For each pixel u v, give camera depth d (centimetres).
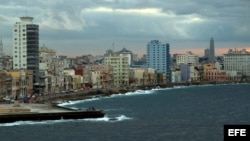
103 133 17288
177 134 17350
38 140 15812
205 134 17362
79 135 16775
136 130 18162
